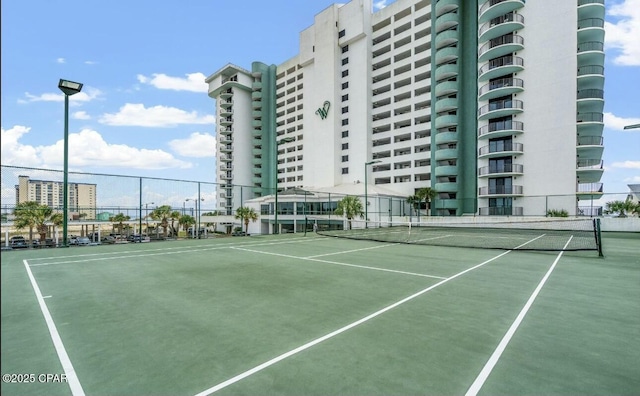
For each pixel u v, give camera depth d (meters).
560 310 6.21
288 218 52.62
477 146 42.91
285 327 5.23
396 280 8.91
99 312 5.99
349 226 37.50
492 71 39.50
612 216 30.95
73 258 12.86
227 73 90.06
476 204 44.50
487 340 4.73
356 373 3.75
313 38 70.75
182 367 3.88
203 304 6.51
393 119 57.53
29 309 6.17
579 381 3.61
